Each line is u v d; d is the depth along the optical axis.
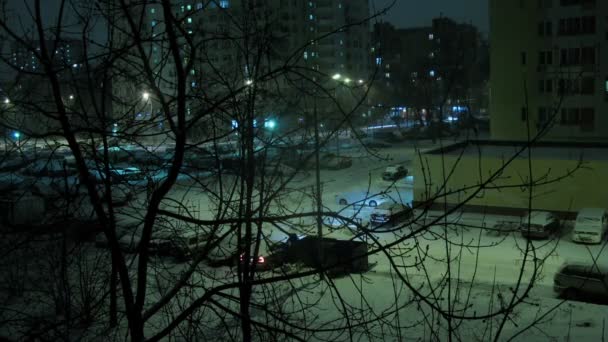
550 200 25.78
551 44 39.28
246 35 6.01
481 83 74.19
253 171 6.43
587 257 19.95
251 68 6.58
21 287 10.63
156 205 4.36
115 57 4.56
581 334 11.55
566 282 15.75
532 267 18.84
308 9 69.31
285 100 5.93
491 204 26.83
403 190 33.84
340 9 74.56
